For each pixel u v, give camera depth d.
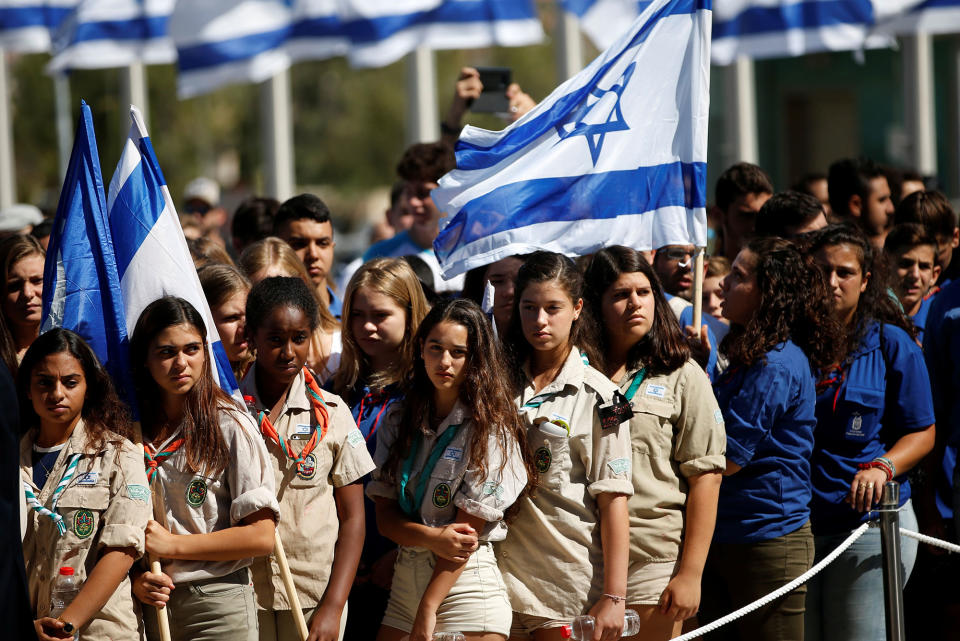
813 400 10.59
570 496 9.70
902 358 11.16
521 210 10.95
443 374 9.52
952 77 37.75
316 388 9.92
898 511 10.47
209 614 8.94
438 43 20.47
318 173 62.75
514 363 10.05
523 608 9.77
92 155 9.65
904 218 14.45
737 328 10.90
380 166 61.81
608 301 10.11
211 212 21.28
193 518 8.97
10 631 7.23
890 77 39.25
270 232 15.60
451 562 9.38
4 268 11.48
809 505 10.98
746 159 29.59
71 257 9.60
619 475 9.59
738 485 10.49
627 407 9.68
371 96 60.59
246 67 20.41
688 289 13.34
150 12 22.05
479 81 16.06
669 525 9.94
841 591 10.85
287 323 9.66
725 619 9.80
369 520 10.88
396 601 9.84
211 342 9.83
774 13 21.19
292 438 9.68
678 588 9.73
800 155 42.41
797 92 41.72
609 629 9.32
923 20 21.27
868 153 40.28
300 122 62.00
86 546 8.65
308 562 9.55
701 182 11.02
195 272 9.95
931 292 14.41
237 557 8.89
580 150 11.11
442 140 16.23
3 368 7.38
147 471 8.98
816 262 10.88
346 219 63.81
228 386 9.83
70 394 8.84
